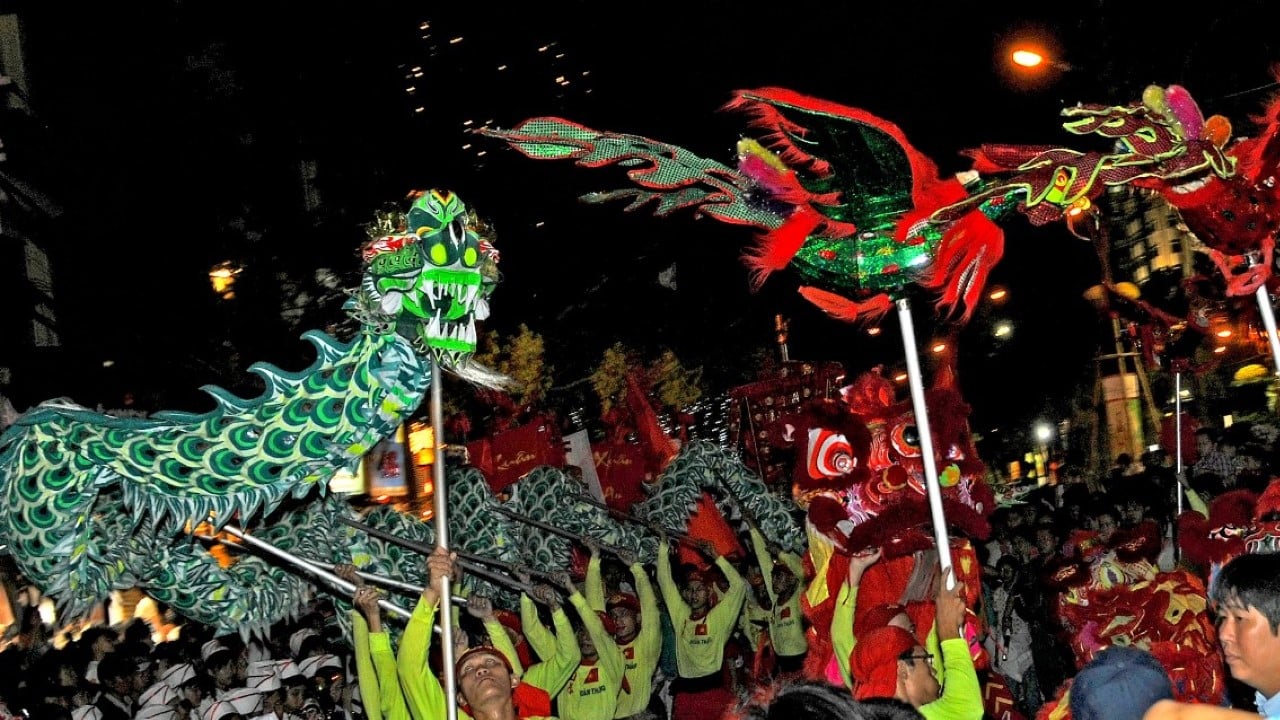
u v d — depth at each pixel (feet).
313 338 20.48
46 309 55.83
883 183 17.48
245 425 20.12
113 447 19.85
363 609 22.36
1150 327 28.60
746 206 17.70
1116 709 11.32
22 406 53.42
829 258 17.87
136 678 33.24
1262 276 17.83
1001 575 37.81
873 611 19.07
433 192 20.18
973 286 17.15
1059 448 62.95
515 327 59.62
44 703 31.30
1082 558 23.45
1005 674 36.19
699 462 37.60
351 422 20.29
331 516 23.32
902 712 10.77
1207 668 20.83
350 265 56.24
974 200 16.66
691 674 35.22
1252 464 41.50
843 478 20.31
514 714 20.65
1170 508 40.37
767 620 37.96
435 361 20.06
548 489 35.47
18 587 36.40
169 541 21.01
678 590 36.40
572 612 34.12
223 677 32.89
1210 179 17.49
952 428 20.38
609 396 40.91
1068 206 16.69
